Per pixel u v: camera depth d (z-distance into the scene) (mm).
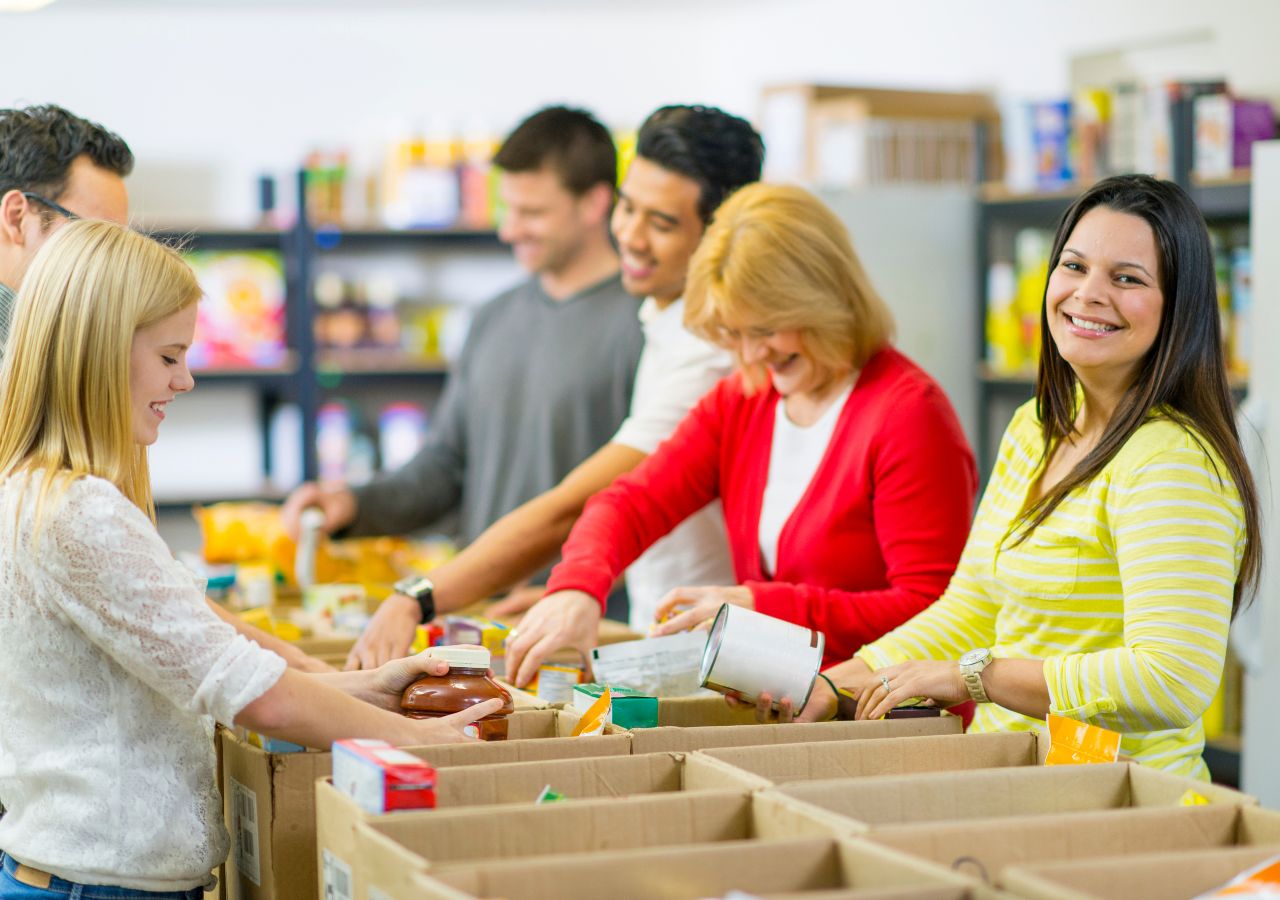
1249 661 3369
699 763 1535
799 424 2348
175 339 1669
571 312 3387
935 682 1809
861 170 5820
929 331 5391
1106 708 1660
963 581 2049
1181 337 1747
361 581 3262
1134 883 1200
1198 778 1833
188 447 5941
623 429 2742
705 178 2607
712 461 2490
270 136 7660
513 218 3352
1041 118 5227
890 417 2209
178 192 6895
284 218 6062
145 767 1632
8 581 1603
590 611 2266
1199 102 4547
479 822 1330
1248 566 1755
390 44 7820
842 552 2275
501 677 2291
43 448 1621
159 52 7473
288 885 1630
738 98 8305
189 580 1627
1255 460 3387
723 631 1839
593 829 1362
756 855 1243
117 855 1610
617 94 8312
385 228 6070
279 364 6012
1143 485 1707
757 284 2195
